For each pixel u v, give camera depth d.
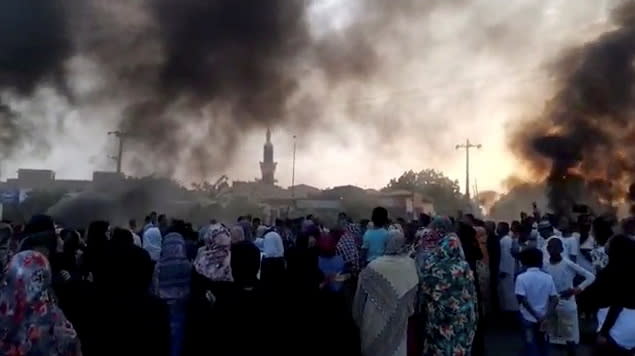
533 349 6.33
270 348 3.80
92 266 3.93
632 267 4.32
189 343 4.01
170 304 6.29
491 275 10.34
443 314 4.88
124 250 3.48
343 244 8.34
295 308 3.96
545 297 6.36
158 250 10.27
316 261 4.29
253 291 3.89
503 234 11.38
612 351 4.32
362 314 4.94
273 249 10.11
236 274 3.94
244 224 8.88
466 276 4.94
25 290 3.16
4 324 3.14
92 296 3.41
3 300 3.19
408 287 4.88
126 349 3.28
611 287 4.36
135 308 3.36
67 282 3.62
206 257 4.67
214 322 3.82
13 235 7.02
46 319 3.17
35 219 3.88
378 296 4.88
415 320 5.03
